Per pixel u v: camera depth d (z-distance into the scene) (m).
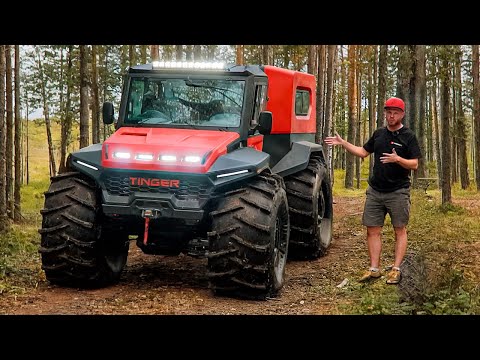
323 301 6.67
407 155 7.07
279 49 30.84
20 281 7.36
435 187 28.12
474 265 8.15
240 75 7.76
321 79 22.84
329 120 23.98
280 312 6.19
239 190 6.87
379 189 7.18
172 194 6.74
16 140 20.77
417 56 17.66
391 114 7.04
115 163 6.77
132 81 7.91
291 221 9.19
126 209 6.76
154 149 6.78
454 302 5.84
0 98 11.55
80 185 7.16
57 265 7.04
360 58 34.88
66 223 6.98
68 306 6.28
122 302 6.49
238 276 6.68
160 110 7.82
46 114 26.59
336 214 15.88
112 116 7.89
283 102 9.35
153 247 7.47
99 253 7.18
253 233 6.64
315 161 9.84
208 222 7.07
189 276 8.25
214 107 7.72
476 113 27.58
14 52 20.97
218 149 6.91
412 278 6.71
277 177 7.34
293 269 8.81
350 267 8.57
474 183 35.78
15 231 12.18
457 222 12.66
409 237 10.55
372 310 5.91
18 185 20.77
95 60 22.50
